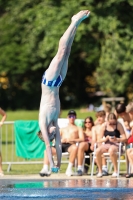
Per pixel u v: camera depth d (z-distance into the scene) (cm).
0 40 6147
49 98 1623
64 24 4694
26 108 6756
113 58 4716
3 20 5931
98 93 6369
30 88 6662
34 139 2533
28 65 6181
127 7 4675
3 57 6181
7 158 2808
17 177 2189
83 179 2075
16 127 2538
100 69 4891
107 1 4606
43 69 6481
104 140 2241
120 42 4672
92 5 4656
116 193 1619
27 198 1533
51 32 4728
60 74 1628
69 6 4684
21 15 5084
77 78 6619
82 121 2536
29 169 2597
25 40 5541
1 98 6838
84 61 6266
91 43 4838
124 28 4675
